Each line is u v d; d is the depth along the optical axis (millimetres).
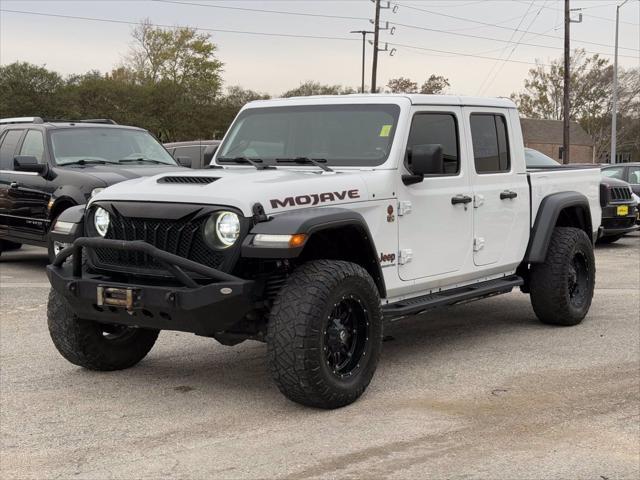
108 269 5320
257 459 4328
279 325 4891
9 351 6793
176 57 74125
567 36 44562
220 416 5070
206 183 5242
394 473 4121
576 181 8070
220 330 5074
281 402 5363
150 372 6133
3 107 53906
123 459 4348
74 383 5832
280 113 6477
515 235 7168
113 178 10070
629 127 81312
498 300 9203
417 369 6188
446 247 6332
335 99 6316
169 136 63094
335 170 5887
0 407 5270
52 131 11062
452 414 5086
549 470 4168
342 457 4348
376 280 5629
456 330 7621
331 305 4984
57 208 10406
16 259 13070
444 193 6277
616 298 9328
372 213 5605
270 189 5047
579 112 83062
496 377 5957
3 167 11570
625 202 14852
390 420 4965
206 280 5020
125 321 5285
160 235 5133
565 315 7559
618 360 6461
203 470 4180
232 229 4898
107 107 59062
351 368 5293
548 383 5793
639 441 4602
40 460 4344
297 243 4766
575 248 7562
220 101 66562
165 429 4828
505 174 7020
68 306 5512
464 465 4230
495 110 7000
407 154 5969
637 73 80375
